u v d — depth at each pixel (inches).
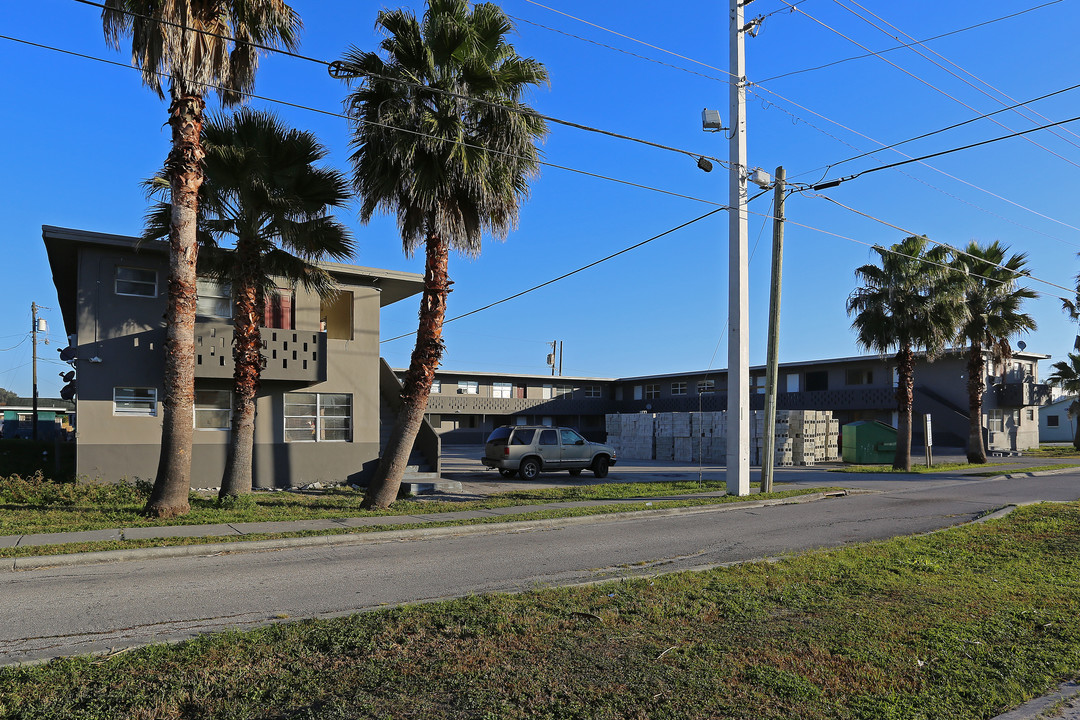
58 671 200.5
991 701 184.5
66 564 389.4
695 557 412.2
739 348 741.9
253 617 276.7
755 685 191.2
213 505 627.5
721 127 729.0
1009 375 1897.1
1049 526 514.0
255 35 585.6
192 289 553.3
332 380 878.4
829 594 299.3
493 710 171.2
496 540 480.7
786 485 882.1
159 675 196.4
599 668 202.8
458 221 627.5
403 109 590.2
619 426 1681.8
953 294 1106.1
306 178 673.6
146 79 541.0
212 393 811.4
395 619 256.2
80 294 744.3
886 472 1133.7
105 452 744.3
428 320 636.7
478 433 2301.9
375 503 619.5
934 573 347.6
